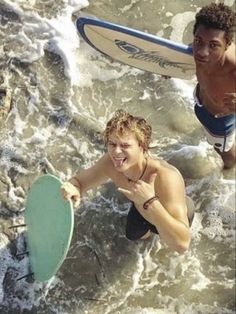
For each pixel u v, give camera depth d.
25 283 4.24
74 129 4.73
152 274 4.37
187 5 5.24
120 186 3.71
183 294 4.32
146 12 5.19
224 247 4.48
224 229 4.52
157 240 4.45
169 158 4.71
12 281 4.23
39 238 3.92
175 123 4.85
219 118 3.91
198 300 4.31
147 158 3.51
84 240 4.43
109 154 3.45
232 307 4.30
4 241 4.32
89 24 3.92
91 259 4.38
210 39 3.31
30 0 5.03
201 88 3.79
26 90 4.77
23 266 4.27
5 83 4.77
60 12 5.02
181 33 5.17
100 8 5.14
